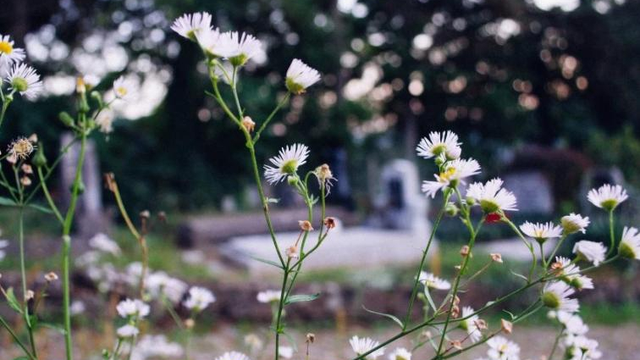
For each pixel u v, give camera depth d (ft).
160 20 49.78
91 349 12.75
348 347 16.02
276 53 52.95
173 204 44.06
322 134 51.16
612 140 47.67
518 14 62.80
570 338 4.66
